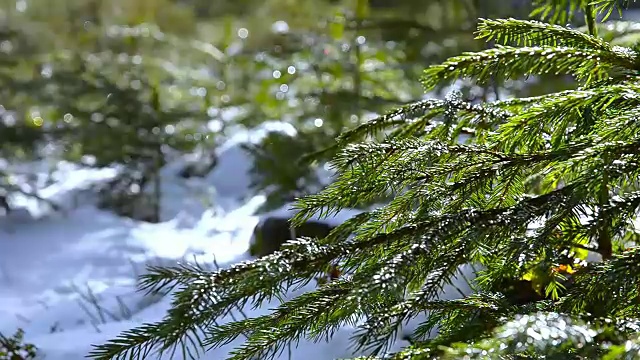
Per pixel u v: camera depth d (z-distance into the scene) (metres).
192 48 6.68
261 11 7.41
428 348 1.09
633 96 1.18
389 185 1.35
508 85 3.60
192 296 1.07
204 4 8.66
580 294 1.20
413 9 4.88
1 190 5.64
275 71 5.59
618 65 1.37
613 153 1.11
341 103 4.58
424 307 1.25
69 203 5.97
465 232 1.18
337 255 1.15
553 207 1.15
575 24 2.63
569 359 0.93
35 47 7.09
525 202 1.19
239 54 6.65
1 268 4.60
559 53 1.37
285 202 4.68
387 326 1.22
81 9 7.63
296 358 2.27
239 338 2.43
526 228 1.17
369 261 1.24
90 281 4.20
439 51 4.29
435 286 1.18
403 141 1.35
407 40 4.38
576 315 1.02
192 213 5.79
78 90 5.55
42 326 3.41
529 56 1.38
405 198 1.38
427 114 1.74
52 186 6.34
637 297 1.20
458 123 1.66
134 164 5.73
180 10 8.30
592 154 1.12
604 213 1.15
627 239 1.65
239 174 6.38
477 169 1.30
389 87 4.87
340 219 3.43
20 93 5.88
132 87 5.70
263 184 4.70
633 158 1.11
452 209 1.33
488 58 1.39
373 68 4.84
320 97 4.66
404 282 1.05
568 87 3.27
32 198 5.97
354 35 4.89
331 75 5.04
